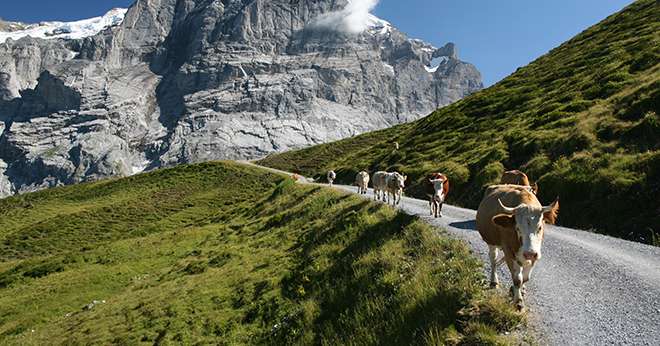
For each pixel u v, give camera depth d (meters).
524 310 9.55
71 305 30.05
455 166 36.19
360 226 21.62
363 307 13.12
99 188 116.94
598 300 10.25
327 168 80.88
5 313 30.78
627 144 23.64
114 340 19.88
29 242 75.31
